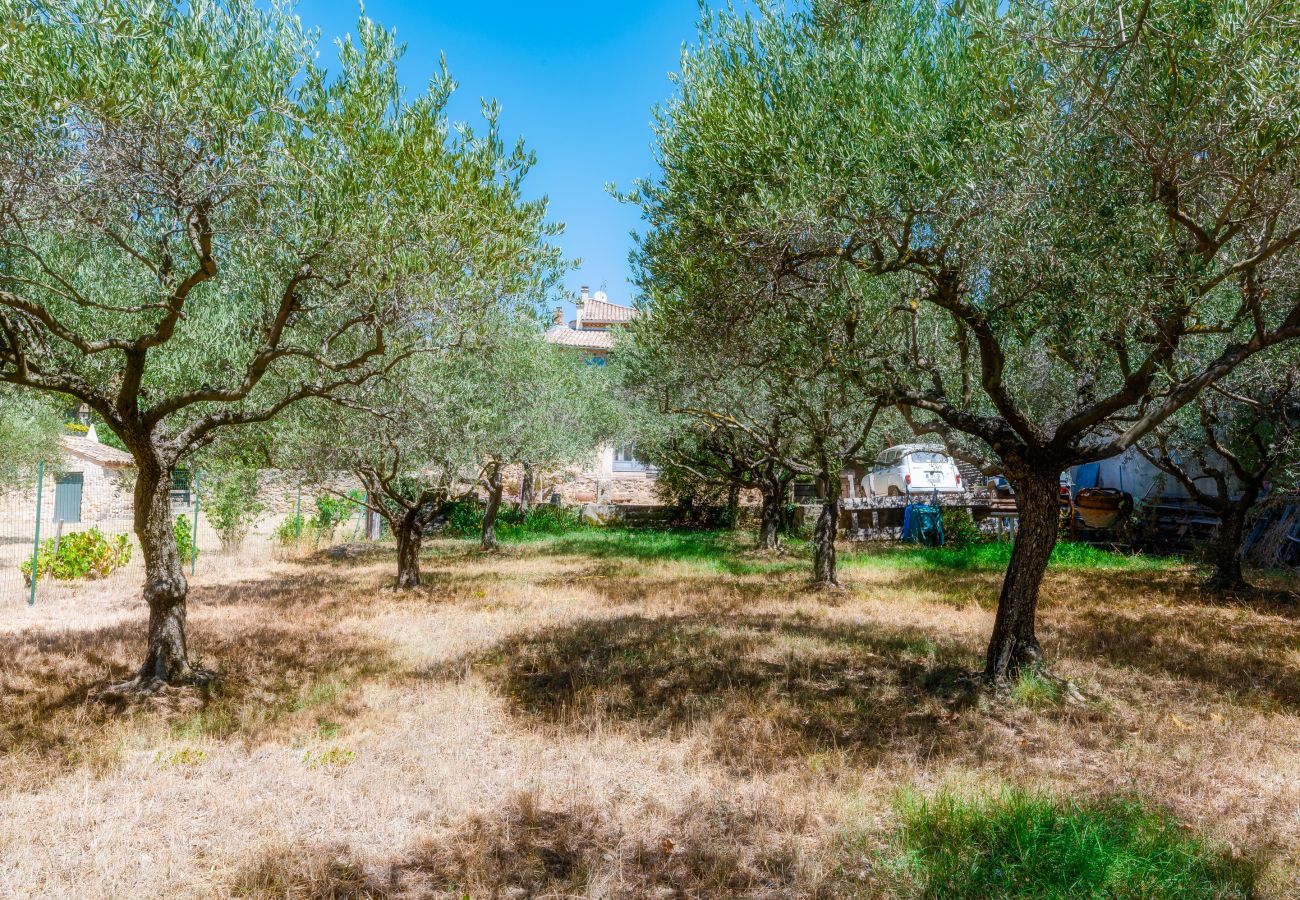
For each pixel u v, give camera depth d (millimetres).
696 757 5465
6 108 4293
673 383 12094
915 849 4086
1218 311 8234
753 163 6055
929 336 8891
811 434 11352
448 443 12172
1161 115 5000
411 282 5973
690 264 6738
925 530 20688
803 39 6406
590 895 3730
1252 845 4141
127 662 7895
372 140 5434
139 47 4668
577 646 8852
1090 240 5633
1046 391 9891
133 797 4766
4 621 10617
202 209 5414
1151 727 6027
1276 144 4598
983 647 8695
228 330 8266
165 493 7008
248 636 9359
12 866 3900
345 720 6258
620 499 32500
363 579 15062
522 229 6465
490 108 6176
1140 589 13250
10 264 6633
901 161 5727
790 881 3891
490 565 17312
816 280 7188
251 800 4762
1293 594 12359
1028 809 4348
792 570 16156
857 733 5961
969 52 5594
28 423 17297
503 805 4754
